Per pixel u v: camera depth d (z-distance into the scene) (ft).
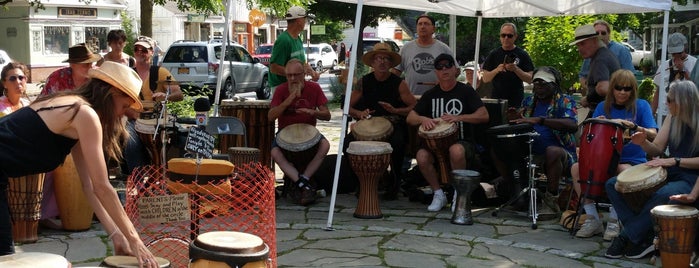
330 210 20.10
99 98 11.06
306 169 23.03
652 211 15.81
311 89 23.79
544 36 42.55
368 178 21.21
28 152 11.00
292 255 17.61
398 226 20.42
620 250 17.34
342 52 98.22
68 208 19.27
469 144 21.97
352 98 24.25
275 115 23.38
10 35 88.74
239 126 21.94
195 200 12.80
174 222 12.60
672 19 79.05
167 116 21.01
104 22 97.86
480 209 22.45
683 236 15.51
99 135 10.82
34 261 9.09
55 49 91.66
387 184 24.26
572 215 19.99
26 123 10.94
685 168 16.87
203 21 112.47
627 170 17.15
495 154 21.33
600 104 20.02
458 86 22.48
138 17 112.37
